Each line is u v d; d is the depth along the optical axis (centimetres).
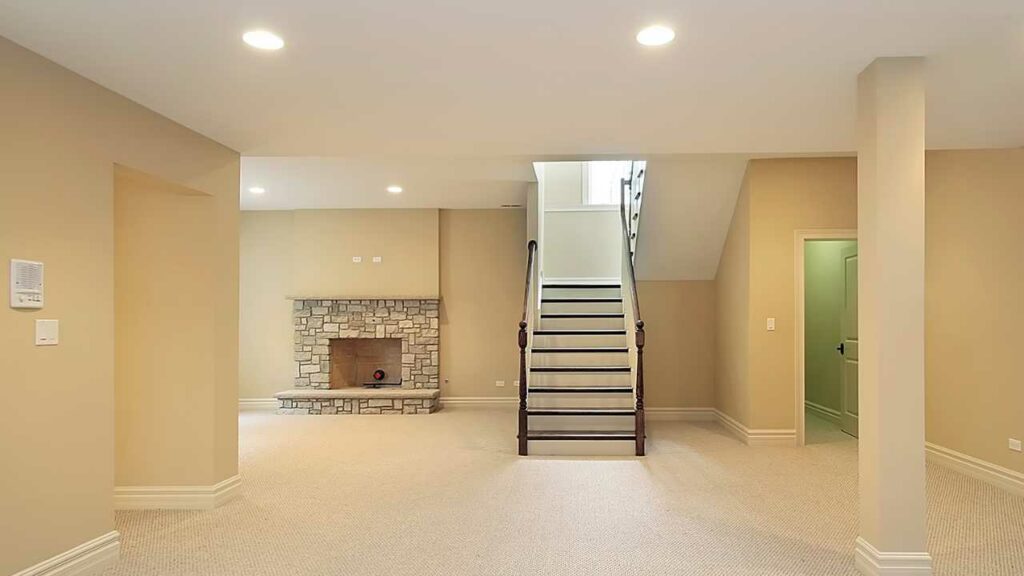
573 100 361
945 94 351
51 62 299
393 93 346
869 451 310
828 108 377
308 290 870
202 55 292
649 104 369
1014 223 456
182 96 347
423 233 866
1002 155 467
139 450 429
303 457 582
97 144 328
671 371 774
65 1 239
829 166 623
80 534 317
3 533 276
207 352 426
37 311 293
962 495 452
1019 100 361
